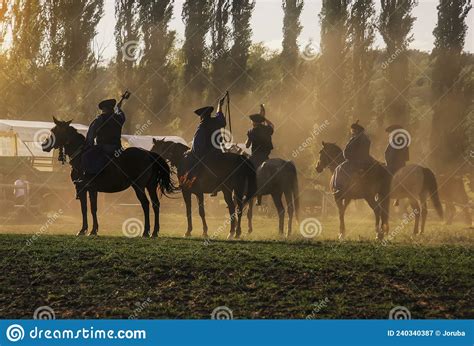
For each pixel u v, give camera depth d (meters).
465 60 45.38
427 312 12.18
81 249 15.46
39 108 49.06
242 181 20.73
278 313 11.91
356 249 16.50
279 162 22.55
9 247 15.73
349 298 12.62
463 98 45.12
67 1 49.47
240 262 14.50
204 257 14.84
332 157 23.11
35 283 13.22
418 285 13.41
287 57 50.97
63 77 49.69
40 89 49.03
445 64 45.19
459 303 12.60
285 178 22.50
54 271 13.84
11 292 12.79
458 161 44.78
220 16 52.84
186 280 13.38
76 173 19.30
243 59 53.03
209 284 13.18
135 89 50.44
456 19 45.31
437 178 31.31
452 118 45.00
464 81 45.16
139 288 12.98
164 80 50.94
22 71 49.19
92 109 50.66
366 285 13.30
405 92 45.81
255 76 56.91
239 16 52.66
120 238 17.75
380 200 21.72
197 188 20.59
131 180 19.36
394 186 23.61
